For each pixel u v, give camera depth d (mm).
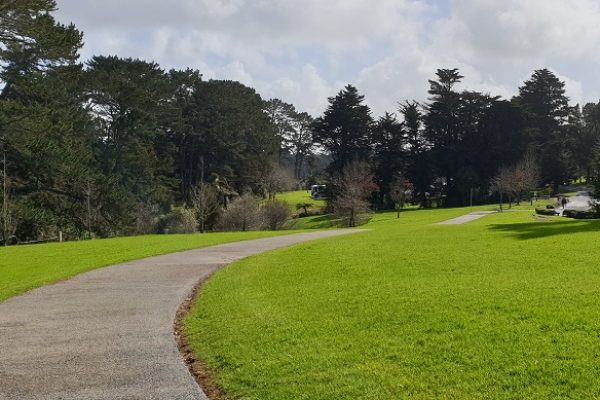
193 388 6676
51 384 6855
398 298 10602
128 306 11789
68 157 46750
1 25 34094
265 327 9094
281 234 35031
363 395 6027
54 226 47875
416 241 22141
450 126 81250
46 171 46312
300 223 64875
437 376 6434
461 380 6262
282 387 6445
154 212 59094
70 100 51344
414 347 7523
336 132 77250
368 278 13531
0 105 39656
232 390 6551
